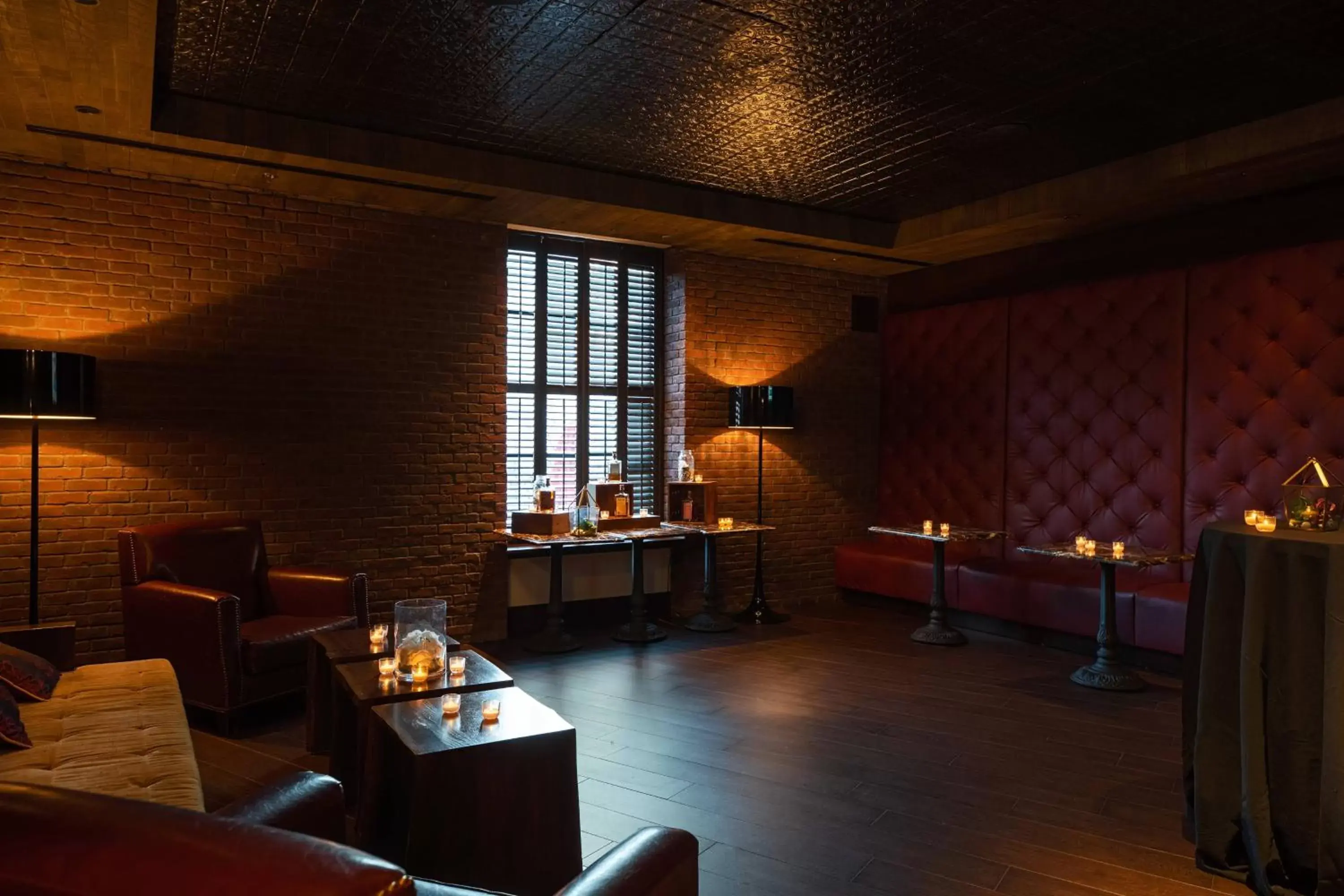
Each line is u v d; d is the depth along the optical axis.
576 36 3.51
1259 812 2.50
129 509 4.67
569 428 6.36
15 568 4.41
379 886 0.94
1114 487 5.71
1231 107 4.19
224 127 4.19
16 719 2.54
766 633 6.03
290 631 4.11
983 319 6.57
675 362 6.62
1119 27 3.41
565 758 2.48
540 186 5.03
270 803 1.70
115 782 2.25
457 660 3.06
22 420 4.41
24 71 3.42
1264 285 4.98
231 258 4.92
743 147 4.81
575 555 6.18
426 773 2.28
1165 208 5.34
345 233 5.25
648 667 5.10
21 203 4.42
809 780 3.36
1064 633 5.50
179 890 0.93
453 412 5.60
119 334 4.64
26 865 0.97
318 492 5.17
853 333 7.32
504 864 2.39
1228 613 2.66
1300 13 3.28
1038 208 5.43
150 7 2.93
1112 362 5.74
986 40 3.52
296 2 3.21
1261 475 4.96
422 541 5.49
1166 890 2.54
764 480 6.89
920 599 6.33
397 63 3.75
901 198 5.75
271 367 5.03
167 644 3.98
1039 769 3.49
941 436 6.86
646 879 1.45
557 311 6.29
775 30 3.45
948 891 2.53
